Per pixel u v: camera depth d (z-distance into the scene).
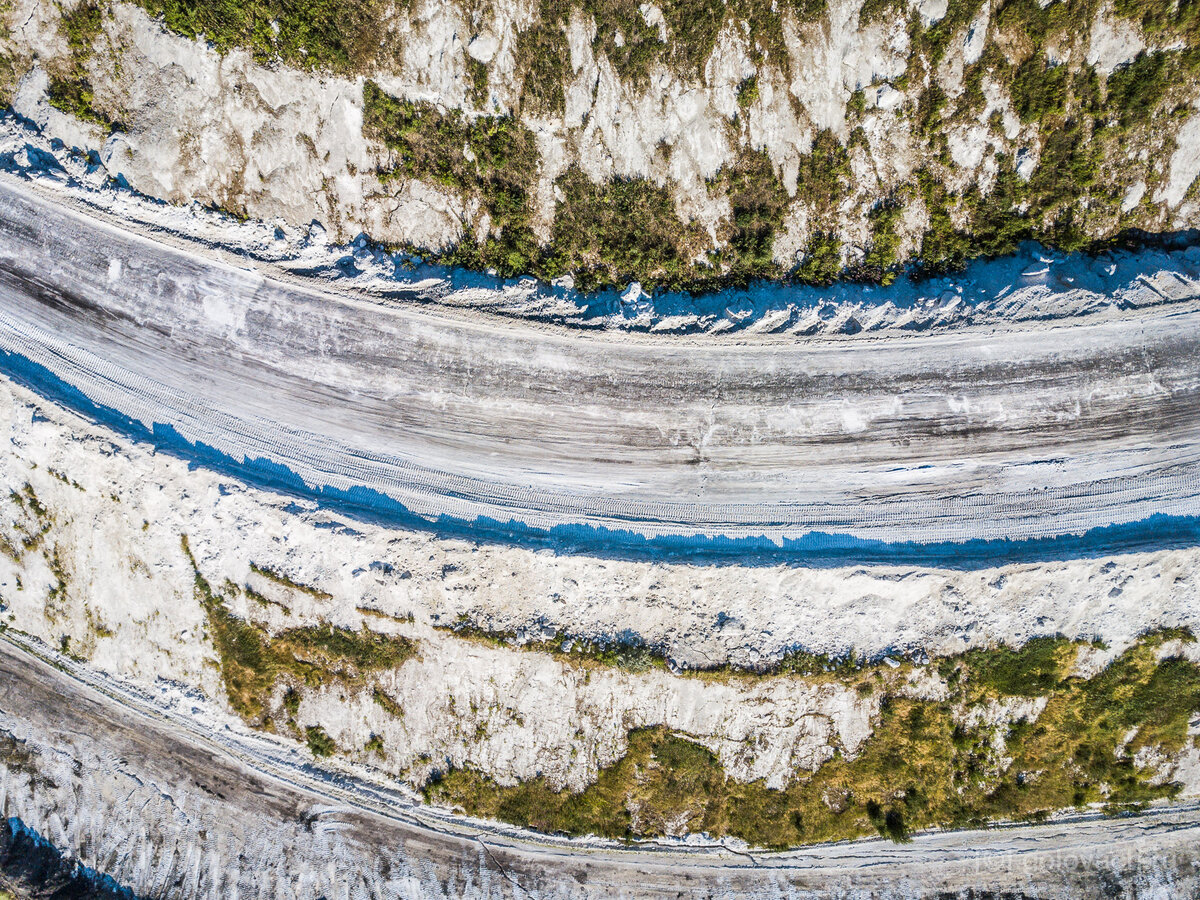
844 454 19.89
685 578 19.56
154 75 19.25
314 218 20.02
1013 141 19.23
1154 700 20.02
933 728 20.36
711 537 19.95
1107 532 19.73
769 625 19.91
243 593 20.42
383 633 20.28
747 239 19.83
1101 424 19.69
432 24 18.67
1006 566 19.44
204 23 18.72
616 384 19.97
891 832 20.69
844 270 20.16
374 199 19.88
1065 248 19.83
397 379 20.11
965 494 19.88
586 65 18.94
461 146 19.48
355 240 20.16
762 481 19.95
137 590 20.89
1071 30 18.38
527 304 19.86
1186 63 18.36
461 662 20.30
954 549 19.86
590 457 20.05
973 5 18.31
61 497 20.45
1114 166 19.25
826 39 18.66
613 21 18.64
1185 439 19.62
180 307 20.14
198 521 20.05
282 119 19.38
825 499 19.91
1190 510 19.64
